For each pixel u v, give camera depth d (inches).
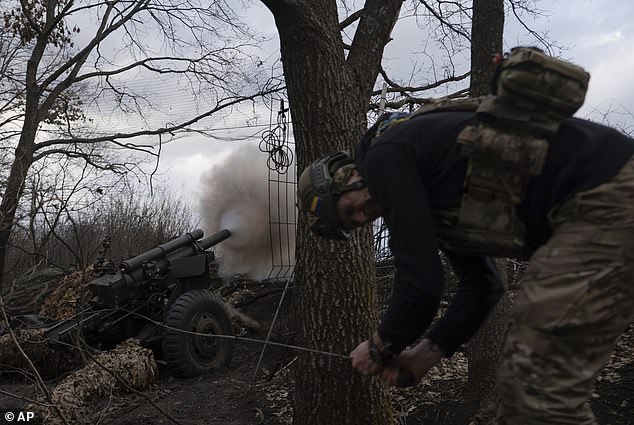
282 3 151.2
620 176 69.7
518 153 70.7
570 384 67.7
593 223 68.9
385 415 159.3
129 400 260.2
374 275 163.6
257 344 349.7
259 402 233.6
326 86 156.9
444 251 87.8
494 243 74.3
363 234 160.7
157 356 337.7
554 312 67.7
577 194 70.0
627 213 68.2
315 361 157.6
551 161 71.7
